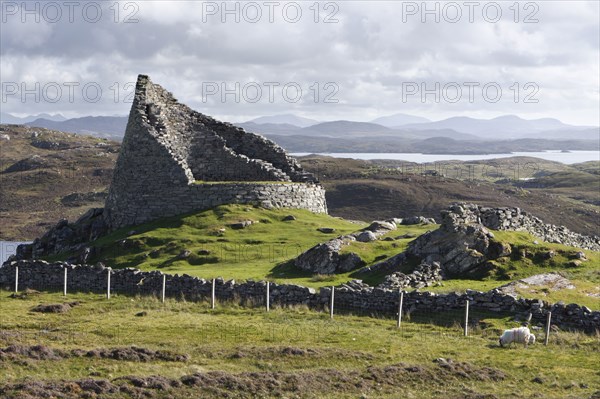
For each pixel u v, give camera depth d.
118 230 74.94
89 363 31.19
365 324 40.97
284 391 28.30
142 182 76.38
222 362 32.44
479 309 41.66
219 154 81.88
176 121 82.12
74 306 46.66
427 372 31.23
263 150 84.50
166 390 27.58
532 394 28.91
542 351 35.47
